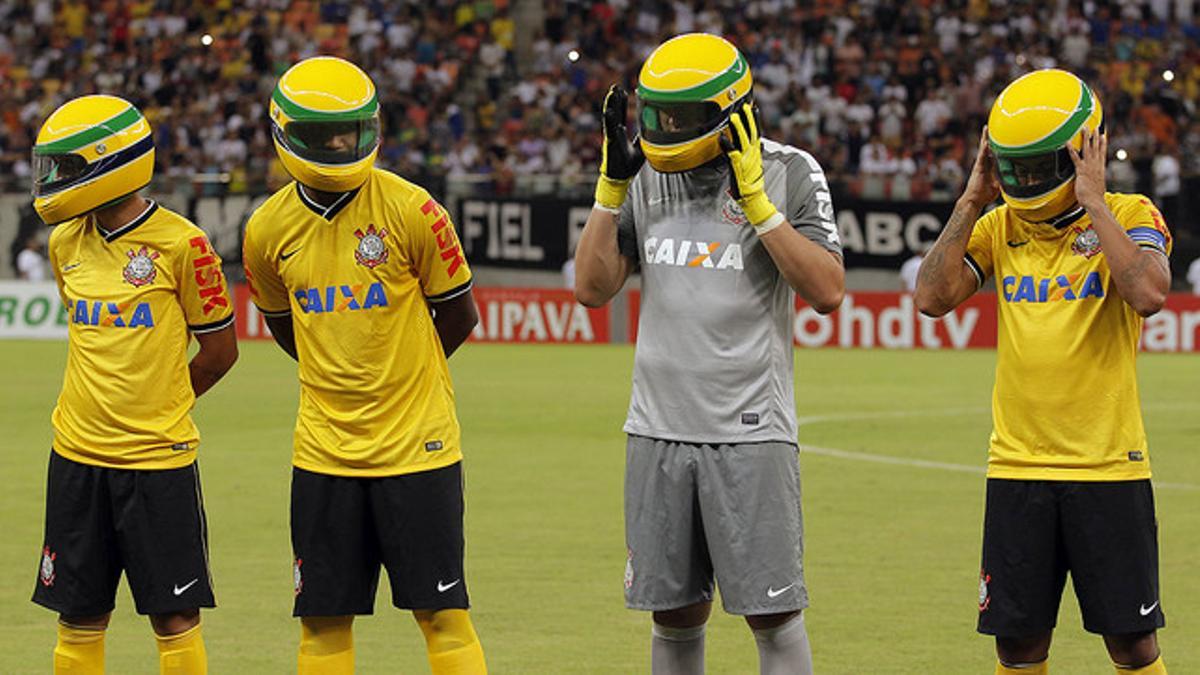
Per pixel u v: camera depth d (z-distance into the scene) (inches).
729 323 299.9
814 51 1781.5
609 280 310.2
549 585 481.1
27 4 1910.7
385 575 497.7
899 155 1680.6
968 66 1755.7
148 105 1803.6
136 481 323.0
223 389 1025.5
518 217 1450.5
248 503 618.5
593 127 1733.5
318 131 299.0
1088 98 297.1
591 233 308.5
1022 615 302.7
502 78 1818.4
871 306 1421.0
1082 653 405.7
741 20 1833.2
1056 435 299.7
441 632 315.3
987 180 310.3
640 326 309.0
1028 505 301.9
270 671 387.9
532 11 1882.4
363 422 309.0
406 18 1860.2
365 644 415.8
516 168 1688.0
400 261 308.7
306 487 311.9
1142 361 1288.1
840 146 1659.7
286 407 930.1
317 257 308.2
